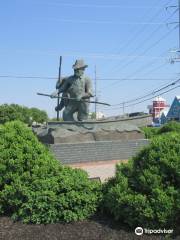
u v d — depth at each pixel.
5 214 7.75
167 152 6.97
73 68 14.84
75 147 12.80
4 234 6.71
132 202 6.60
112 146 13.56
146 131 19.09
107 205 7.25
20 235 6.65
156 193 6.54
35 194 7.27
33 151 7.94
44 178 7.62
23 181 7.60
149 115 15.87
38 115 83.75
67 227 6.95
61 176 7.64
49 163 7.86
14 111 62.44
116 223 7.06
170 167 6.77
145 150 7.26
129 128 14.45
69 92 14.74
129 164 7.44
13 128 8.31
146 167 7.02
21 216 7.32
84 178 7.77
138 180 6.96
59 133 12.85
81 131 13.38
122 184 7.03
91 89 15.00
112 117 16.08
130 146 13.95
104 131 13.81
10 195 7.54
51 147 12.37
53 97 14.89
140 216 6.55
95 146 13.20
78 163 12.80
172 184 6.76
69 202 7.23
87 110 14.88
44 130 13.89
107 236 6.55
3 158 7.79
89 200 7.34
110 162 13.38
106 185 7.63
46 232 6.76
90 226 6.96
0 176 7.79
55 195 7.26
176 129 19.38
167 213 6.38
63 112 14.87
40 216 7.15
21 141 8.05
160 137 7.34
